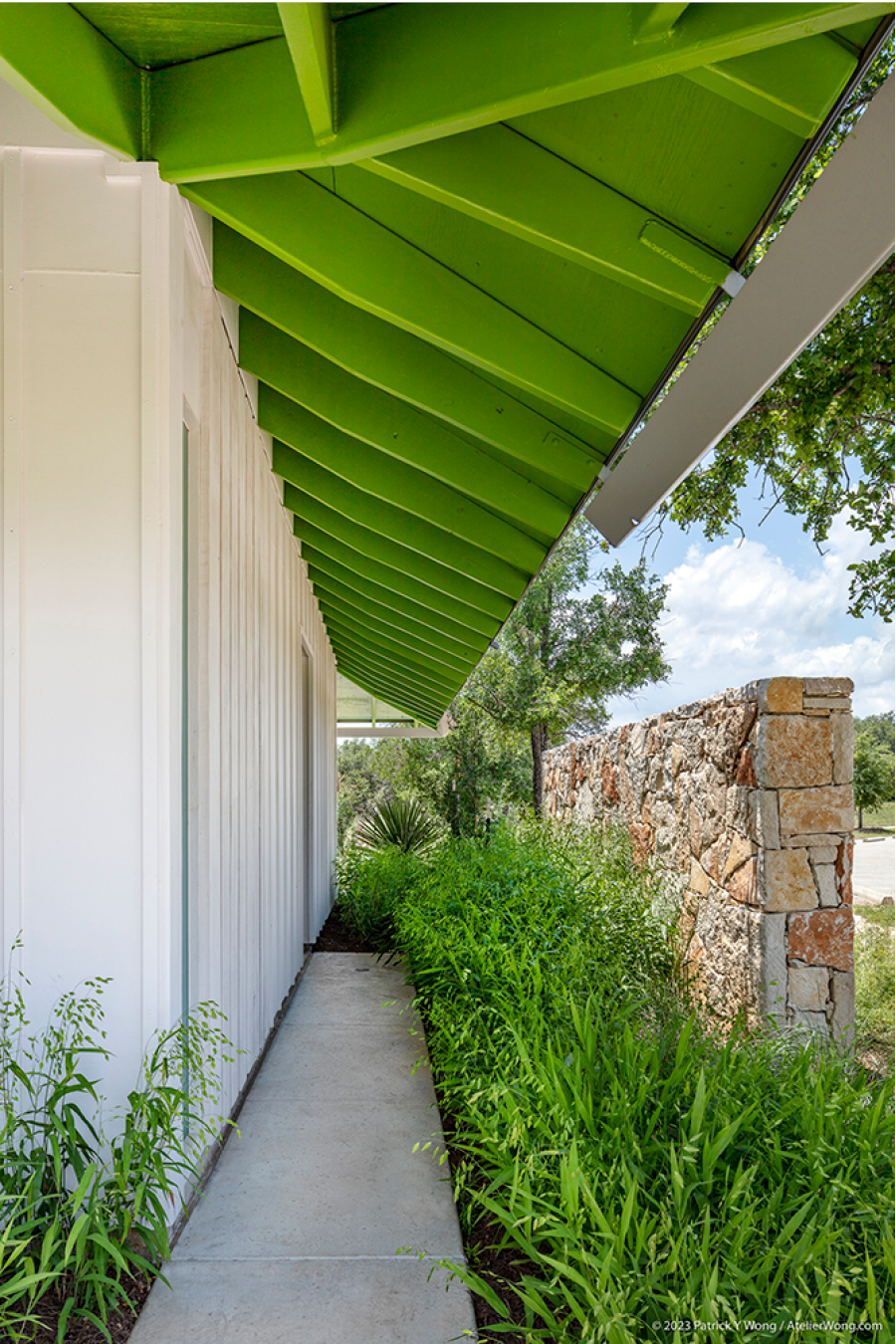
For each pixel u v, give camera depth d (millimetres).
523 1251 2381
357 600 6828
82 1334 1992
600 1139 2139
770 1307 1634
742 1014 3168
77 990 2342
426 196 2197
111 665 2396
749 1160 2146
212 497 3127
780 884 4172
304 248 2480
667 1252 1791
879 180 1335
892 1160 2080
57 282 2432
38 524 2410
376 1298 2213
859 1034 4090
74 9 2053
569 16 1623
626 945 4332
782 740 4230
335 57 1938
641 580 18828
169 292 2447
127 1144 2023
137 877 2369
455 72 1778
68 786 2371
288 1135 3344
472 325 2494
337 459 4055
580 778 8938
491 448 3473
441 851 7793
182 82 2277
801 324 1654
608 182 2010
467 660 6770
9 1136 2088
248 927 3912
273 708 4879
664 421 2270
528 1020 2982
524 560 4004
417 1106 3662
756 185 1879
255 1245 2488
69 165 2451
